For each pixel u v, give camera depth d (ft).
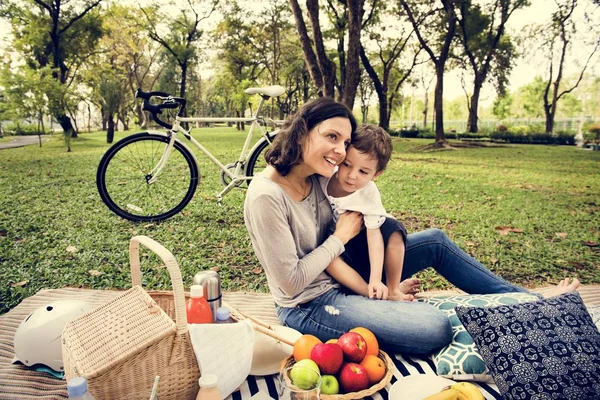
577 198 20.61
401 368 5.94
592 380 4.83
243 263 11.57
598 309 6.55
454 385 4.81
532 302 5.57
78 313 6.59
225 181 14.96
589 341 5.14
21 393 5.90
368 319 5.99
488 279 7.33
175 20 55.93
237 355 5.31
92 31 47.24
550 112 45.09
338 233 6.30
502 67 46.26
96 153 32.94
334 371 5.13
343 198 6.73
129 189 18.25
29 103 34.73
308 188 6.49
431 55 44.93
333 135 5.76
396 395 5.12
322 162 5.84
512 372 4.97
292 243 5.79
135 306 5.45
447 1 45.55
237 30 60.03
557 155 36.35
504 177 25.62
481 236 14.51
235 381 5.33
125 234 13.55
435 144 43.93
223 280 10.48
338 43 49.34
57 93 35.14
